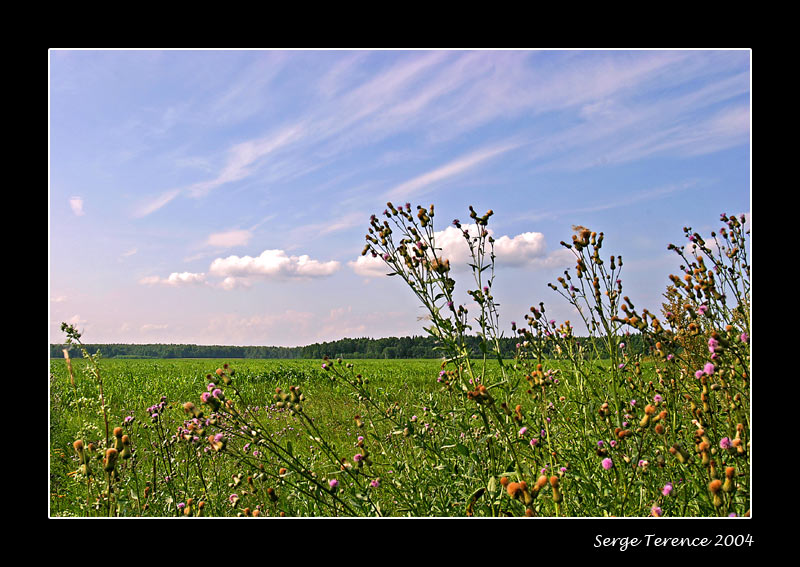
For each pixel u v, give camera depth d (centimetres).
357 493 220
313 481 222
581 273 268
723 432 228
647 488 204
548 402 287
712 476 170
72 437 420
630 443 216
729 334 230
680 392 274
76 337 239
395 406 312
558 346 333
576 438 269
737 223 264
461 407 294
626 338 300
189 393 1120
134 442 380
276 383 1248
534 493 168
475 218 283
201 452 303
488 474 237
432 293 268
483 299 274
